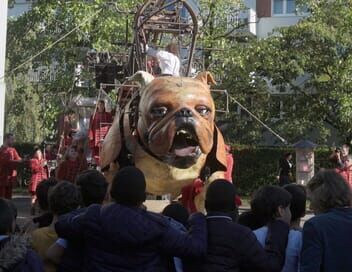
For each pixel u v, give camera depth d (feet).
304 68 95.40
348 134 97.14
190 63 37.24
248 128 101.35
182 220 21.30
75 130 64.13
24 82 114.01
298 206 19.99
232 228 17.67
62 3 93.20
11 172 61.87
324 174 17.94
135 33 38.01
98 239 16.94
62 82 93.97
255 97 101.19
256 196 19.35
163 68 37.19
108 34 88.22
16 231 18.54
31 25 98.63
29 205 82.48
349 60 92.68
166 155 29.68
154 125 29.53
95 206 17.66
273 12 127.85
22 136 122.62
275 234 18.45
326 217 17.20
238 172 105.60
